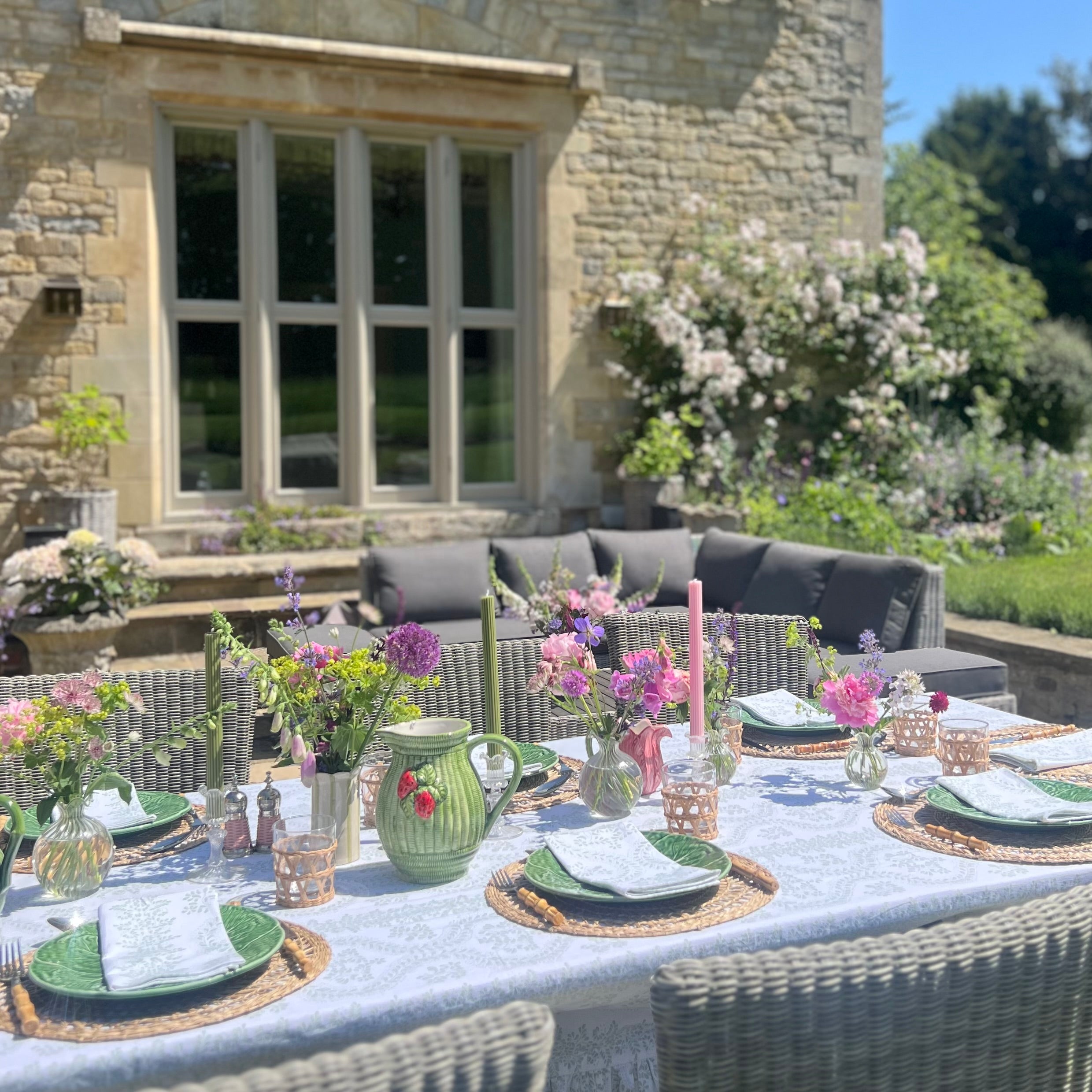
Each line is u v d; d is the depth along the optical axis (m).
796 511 8.34
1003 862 1.87
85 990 1.46
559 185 8.53
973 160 24.78
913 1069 1.39
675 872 1.80
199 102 7.62
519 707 3.08
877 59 9.52
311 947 1.60
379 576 6.00
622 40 8.67
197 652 6.92
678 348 8.69
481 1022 1.20
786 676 3.28
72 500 7.07
